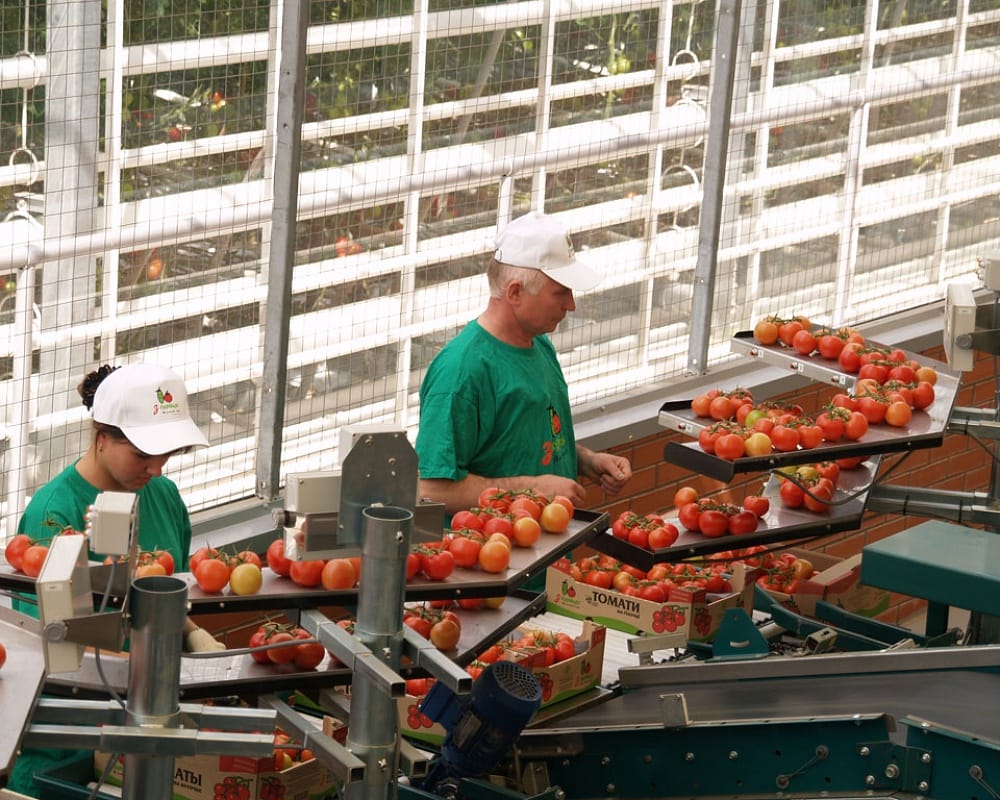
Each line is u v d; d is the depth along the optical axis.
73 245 4.85
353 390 5.91
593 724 4.21
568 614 5.16
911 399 5.29
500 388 4.94
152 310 5.16
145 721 2.91
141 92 4.91
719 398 5.22
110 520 2.80
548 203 6.41
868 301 8.23
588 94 6.40
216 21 5.03
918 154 8.20
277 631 3.62
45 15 4.59
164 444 3.88
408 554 3.34
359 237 5.71
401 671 3.52
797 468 5.33
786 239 7.57
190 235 5.18
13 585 3.52
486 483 4.88
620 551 4.90
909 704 4.12
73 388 5.02
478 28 5.85
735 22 6.66
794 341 5.68
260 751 2.87
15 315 4.79
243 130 5.22
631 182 6.71
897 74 7.87
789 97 7.28
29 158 4.68
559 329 6.63
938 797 3.81
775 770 4.00
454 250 6.11
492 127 6.07
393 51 5.58
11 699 2.82
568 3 6.16
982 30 8.30
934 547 4.68
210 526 5.42
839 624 5.40
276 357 5.48
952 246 8.71
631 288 6.90
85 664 3.37
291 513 3.33
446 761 3.67
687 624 4.88
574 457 5.35
